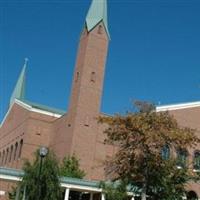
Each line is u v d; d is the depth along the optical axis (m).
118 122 33.47
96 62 54.38
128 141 33.22
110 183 41.28
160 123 32.78
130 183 34.78
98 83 53.88
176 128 33.09
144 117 33.00
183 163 34.72
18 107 65.88
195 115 54.41
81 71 53.56
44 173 35.25
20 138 60.97
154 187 33.62
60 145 54.12
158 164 32.62
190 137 32.62
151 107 34.28
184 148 34.47
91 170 50.59
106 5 56.91
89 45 54.47
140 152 32.88
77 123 51.47
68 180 42.25
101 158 51.72
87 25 55.22
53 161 36.34
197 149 48.56
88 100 52.75
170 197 33.56
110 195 39.16
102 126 53.00
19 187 36.22
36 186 34.69
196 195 49.22
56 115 60.34
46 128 59.47
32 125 58.97
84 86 52.97
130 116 33.03
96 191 43.25
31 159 57.50
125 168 33.31
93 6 56.44
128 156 33.22
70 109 53.44
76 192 45.44
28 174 35.44
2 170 40.44
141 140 32.41
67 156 49.50
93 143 51.66
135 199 37.84
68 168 45.84
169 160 33.44
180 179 33.84
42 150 30.45
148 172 33.03
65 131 53.59
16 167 58.97
